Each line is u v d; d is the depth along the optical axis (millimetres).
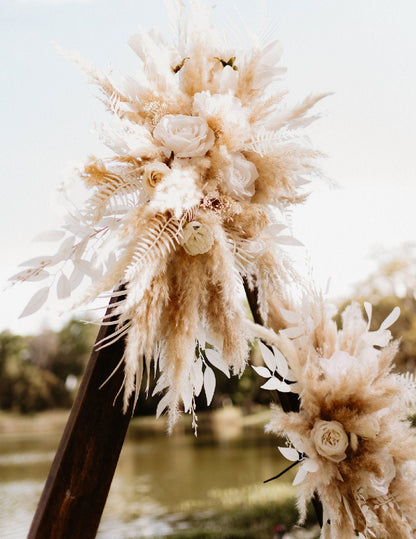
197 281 1192
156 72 1250
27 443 31109
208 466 18734
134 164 1222
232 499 12867
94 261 1216
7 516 13492
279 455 20094
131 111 1244
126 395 1095
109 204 1205
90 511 1172
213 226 1188
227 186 1244
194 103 1248
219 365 1312
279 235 1369
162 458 21594
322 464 1327
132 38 1289
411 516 1375
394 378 1393
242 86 1292
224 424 32312
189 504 12852
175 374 1164
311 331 1449
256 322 1453
